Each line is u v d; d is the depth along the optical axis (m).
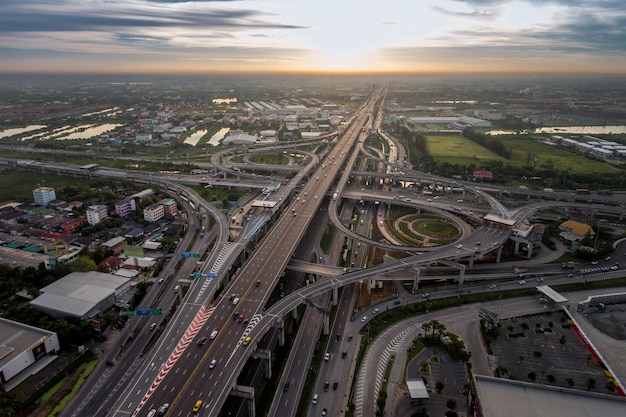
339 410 184.50
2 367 191.25
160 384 174.12
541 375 198.75
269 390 194.50
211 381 175.88
